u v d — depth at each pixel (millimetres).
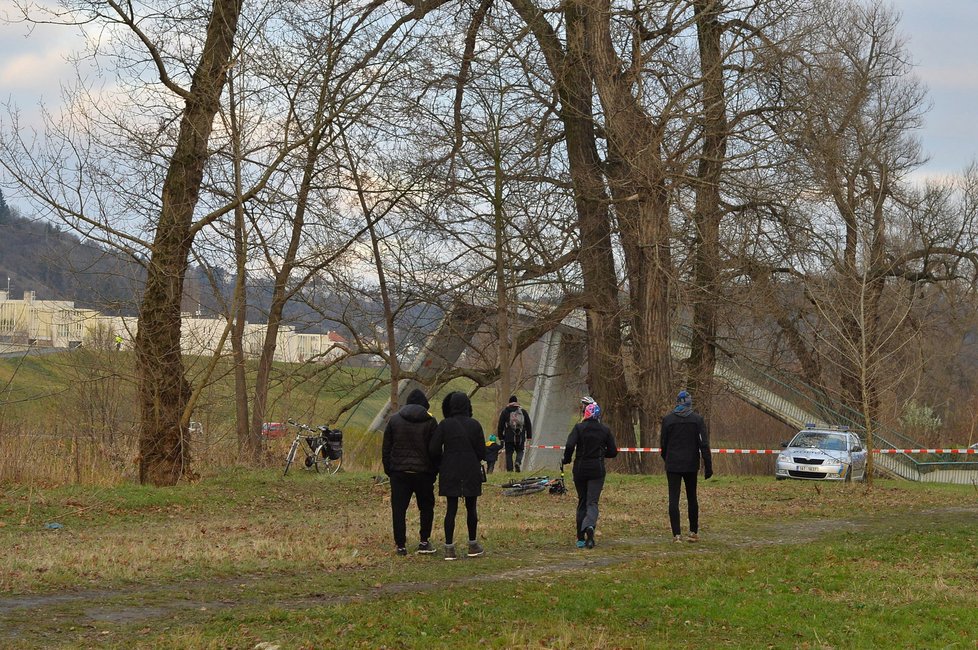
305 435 31375
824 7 36656
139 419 26547
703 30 36750
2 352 33250
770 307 43531
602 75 35344
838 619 10352
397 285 38500
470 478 15008
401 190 35781
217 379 27734
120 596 11477
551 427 51250
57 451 25531
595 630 9789
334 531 17828
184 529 17797
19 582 11992
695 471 17609
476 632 9594
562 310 39531
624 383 39812
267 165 29828
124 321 27531
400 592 12078
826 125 38562
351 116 31422
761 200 37688
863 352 31406
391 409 39750
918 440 58469
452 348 46531
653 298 37844
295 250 33688
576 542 16969
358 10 31656
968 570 13867
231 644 9086
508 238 36688
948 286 55188
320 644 9031
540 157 38000
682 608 10867
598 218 38938
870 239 39531
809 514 23031
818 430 36312
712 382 44188
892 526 20641
